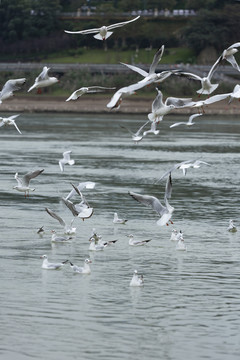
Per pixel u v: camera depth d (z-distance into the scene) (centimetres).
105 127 11788
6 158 7525
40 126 11731
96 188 5847
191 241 4091
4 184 5875
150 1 19788
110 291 3136
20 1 18150
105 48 18062
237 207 5197
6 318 2778
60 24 18212
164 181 6303
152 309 2917
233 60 2838
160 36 18600
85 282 3259
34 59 17575
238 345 2591
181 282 3281
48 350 2508
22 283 3216
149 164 7394
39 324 2731
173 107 2748
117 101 2261
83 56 17825
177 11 19712
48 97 15562
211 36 17750
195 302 3011
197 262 3625
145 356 2478
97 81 15912
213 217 4816
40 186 5856
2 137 9888
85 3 18588
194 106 2788
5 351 2489
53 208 4994
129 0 18012
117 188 5872
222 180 6481
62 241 4009
